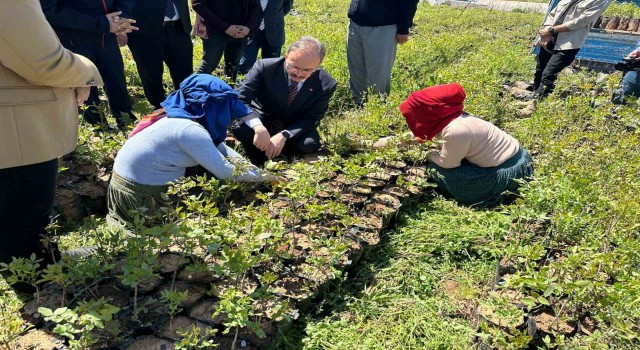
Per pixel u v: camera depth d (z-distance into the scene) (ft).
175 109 5.89
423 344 5.09
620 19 22.31
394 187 7.52
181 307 4.83
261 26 11.59
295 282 5.33
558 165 8.09
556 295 5.14
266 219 5.50
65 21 6.84
